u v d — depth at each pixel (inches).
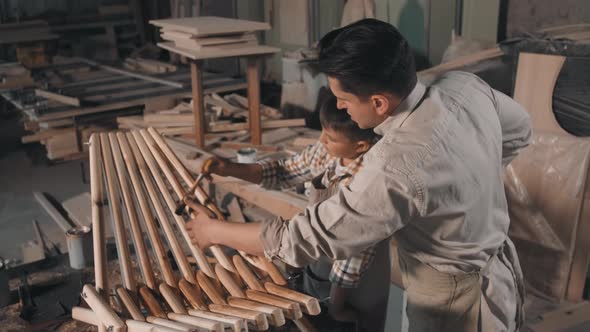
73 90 217.9
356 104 51.1
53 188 184.2
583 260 112.0
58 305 102.9
